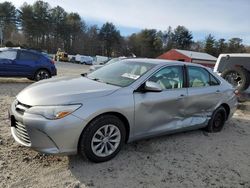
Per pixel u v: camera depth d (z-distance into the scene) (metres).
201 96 5.67
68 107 3.86
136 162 4.42
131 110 4.42
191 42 105.38
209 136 6.07
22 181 3.63
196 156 4.91
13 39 85.69
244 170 4.56
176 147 5.21
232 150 5.39
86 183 3.70
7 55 12.34
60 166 4.08
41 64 13.18
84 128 3.99
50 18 88.75
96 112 4.02
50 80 4.94
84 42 97.56
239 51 94.94
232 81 9.07
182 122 5.41
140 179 3.94
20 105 4.09
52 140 3.78
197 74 5.80
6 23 84.44
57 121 3.76
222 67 9.79
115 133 4.34
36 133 3.79
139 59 5.60
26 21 83.94
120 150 4.58
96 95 4.16
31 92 4.24
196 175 4.22
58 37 91.94
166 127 5.09
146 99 4.62
